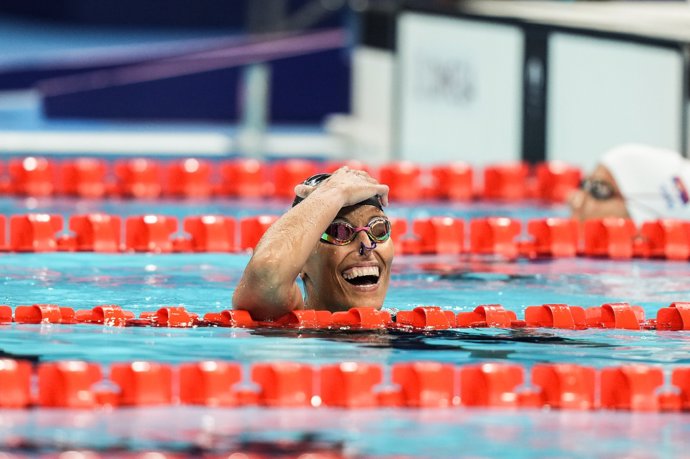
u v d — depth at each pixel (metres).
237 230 29.41
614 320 18.31
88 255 25.50
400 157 41.41
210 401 14.17
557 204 35.75
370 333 17.09
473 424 13.46
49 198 34.41
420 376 14.48
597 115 38.59
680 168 27.12
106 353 15.69
